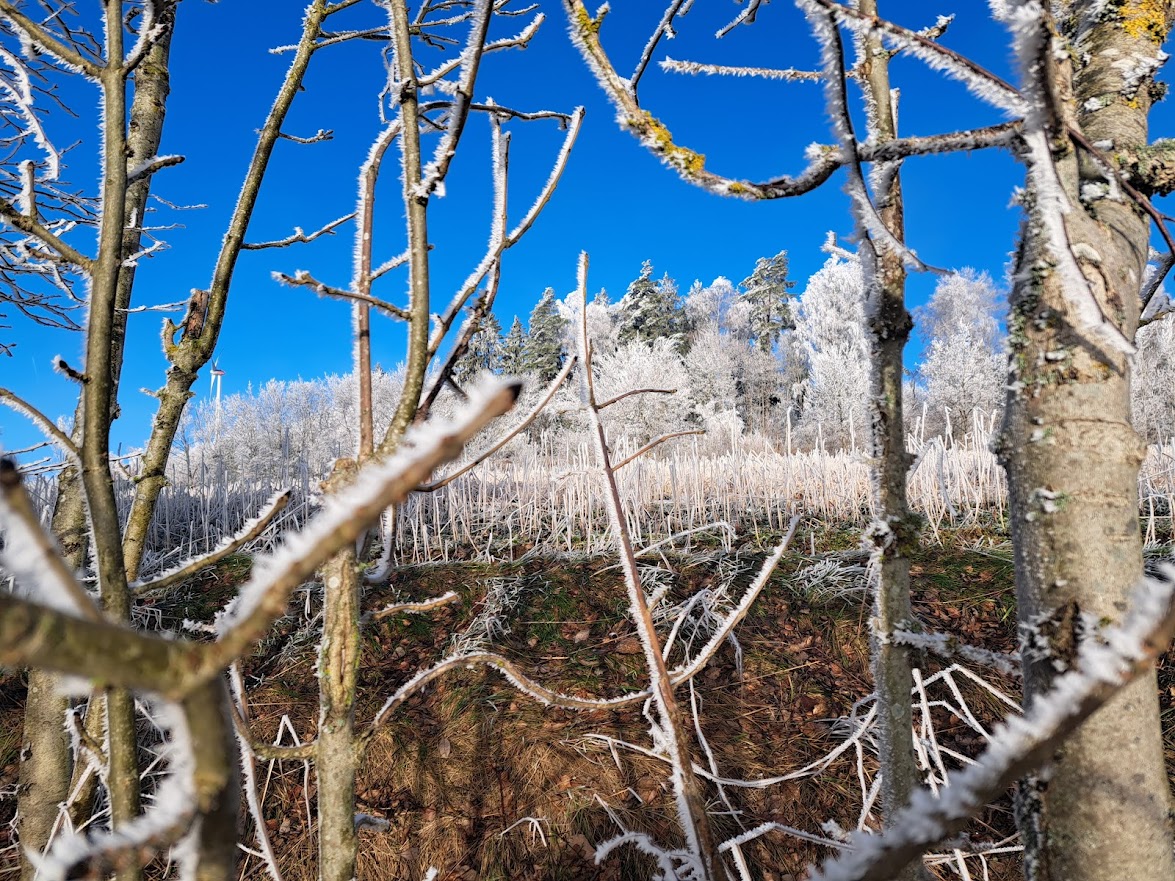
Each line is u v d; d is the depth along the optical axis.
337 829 0.80
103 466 0.89
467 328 1.01
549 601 3.96
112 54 1.03
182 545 4.88
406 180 0.95
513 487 6.88
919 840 0.42
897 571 0.99
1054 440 0.72
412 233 0.92
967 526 4.85
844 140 0.78
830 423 22.36
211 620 3.67
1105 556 0.68
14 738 2.81
